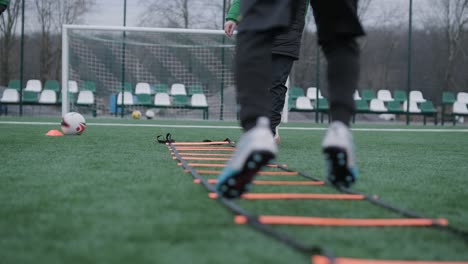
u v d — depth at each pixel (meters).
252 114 1.57
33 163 2.66
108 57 13.95
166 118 14.55
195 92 14.20
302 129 8.25
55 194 1.75
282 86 3.85
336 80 1.60
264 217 1.35
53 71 16.11
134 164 2.70
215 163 2.84
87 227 1.28
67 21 15.70
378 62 18.02
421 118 18.23
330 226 1.34
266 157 1.35
